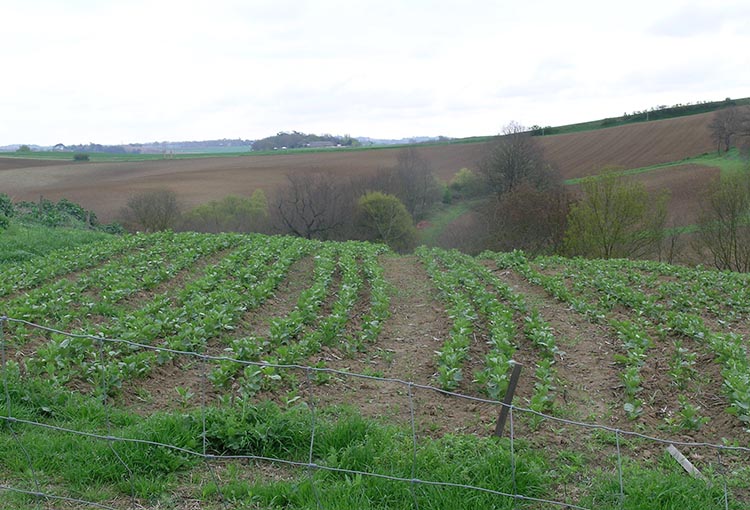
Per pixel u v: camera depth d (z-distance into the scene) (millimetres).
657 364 10953
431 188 60125
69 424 7379
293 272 20797
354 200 55906
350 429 7301
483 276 20328
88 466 6469
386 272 22297
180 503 6129
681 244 38344
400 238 53562
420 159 60344
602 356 11508
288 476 6676
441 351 11609
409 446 7004
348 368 10438
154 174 69000
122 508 5996
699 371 10648
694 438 8102
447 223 57875
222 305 13102
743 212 34281
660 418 8797
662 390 9734
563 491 6527
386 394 9219
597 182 38281
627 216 37562
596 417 8711
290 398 8461
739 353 10664
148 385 9047
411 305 16406
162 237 26312
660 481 6484
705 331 12383
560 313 15117
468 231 47156
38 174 68375
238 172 68688
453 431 7855
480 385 9758
